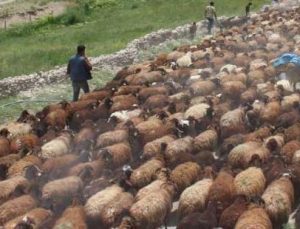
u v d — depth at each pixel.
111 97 22.06
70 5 60.16
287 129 17.58
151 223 13.53
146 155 16.83
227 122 18.44
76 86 23.47
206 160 16.03
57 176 15.73
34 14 57.97
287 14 39.44
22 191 14.89
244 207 13.02
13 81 27.31
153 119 19.27
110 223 13.33
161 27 43.97
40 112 21.38
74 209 13.63
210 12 40.03
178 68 26.14
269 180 14.60
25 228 12.85
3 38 49.59
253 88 21.86
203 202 13.70
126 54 33.28
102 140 17.84
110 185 14.91
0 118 24.22
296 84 23.88
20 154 17.47
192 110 19.88
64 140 18.23
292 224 13.80
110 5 58.78
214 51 28.25
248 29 34.62
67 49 37.34
